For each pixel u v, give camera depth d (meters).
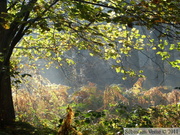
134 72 8.98
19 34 7.77
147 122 6.44
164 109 7.86
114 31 7.69
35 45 9.68
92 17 5.45
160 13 5.64
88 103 12.45
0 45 7.66
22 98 10.42
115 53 8.45
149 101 12.93
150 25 5.55
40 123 8.86
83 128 6.99
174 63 7.38
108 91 11.77
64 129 4.97
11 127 7.91
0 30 7.63
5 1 7.70
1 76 7.78
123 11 5.57
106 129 6.91
